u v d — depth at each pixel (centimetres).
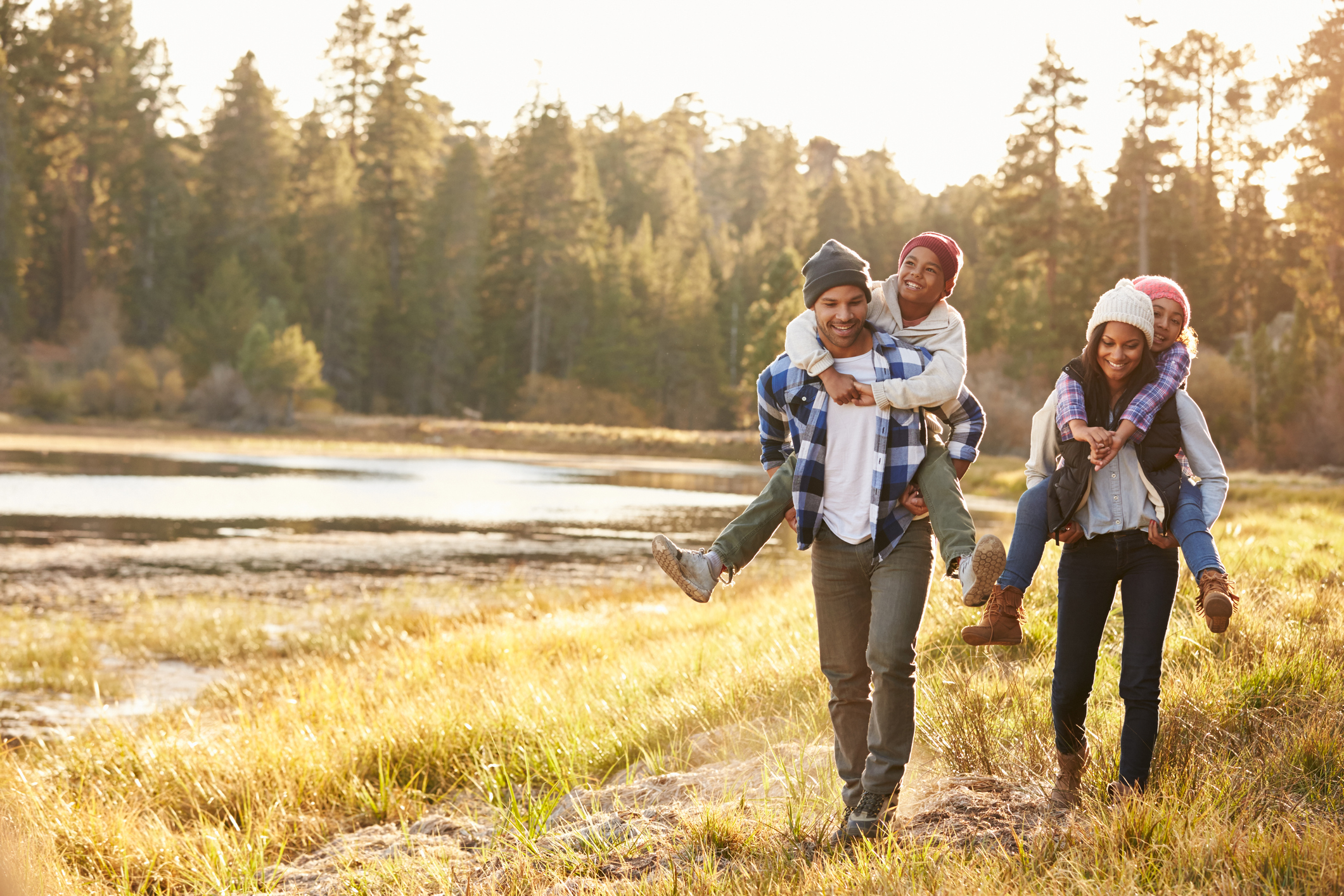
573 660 850
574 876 351
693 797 409
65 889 419
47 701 916
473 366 9062
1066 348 5672
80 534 2147
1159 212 6438
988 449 5544
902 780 361
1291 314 6656
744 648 701
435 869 392
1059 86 5512
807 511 345
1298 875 262
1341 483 3684
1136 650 332
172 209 8256
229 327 7494
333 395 7688
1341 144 4162
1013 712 439
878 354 341
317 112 9562
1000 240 5712
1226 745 369
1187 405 334
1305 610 530
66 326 8044
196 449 5716
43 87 8606
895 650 334
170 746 623
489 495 3478
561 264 8862
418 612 1350
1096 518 336
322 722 685
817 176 14625
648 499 3488
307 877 441
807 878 302
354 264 8488
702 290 8988
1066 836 304
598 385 8600
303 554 1956
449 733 612
